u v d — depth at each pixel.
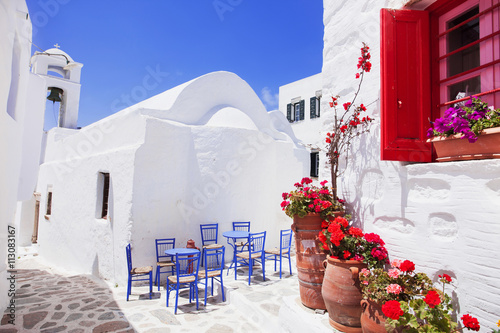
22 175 6.08
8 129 4.18
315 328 3.10
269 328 4.23
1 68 3.70
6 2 3.75
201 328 4.38
